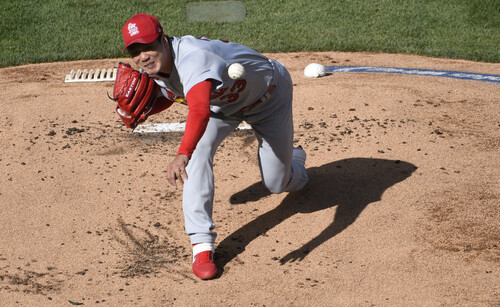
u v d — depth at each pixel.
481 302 14.84
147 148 23.97
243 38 36.34
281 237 18.16
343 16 39.22
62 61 34.34
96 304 15.29
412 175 21.11
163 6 40.56
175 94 15.58
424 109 26.64
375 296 15.28
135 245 17.98
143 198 20.45
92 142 24.47
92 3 40.88
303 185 19.95
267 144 17.33
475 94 28.39
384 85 29.58
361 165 21.95
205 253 16.33
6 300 15.41
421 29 37.38
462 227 18.08
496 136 23.95
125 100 15.80
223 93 15.17
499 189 20.05
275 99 16.59
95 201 20.27
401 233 17.95
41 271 16.70
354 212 19.17
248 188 21.02
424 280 15.83
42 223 19.05
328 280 16.02
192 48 14.20
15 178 21.69
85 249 17.73
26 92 29.83
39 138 24.78
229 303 15.26
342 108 26.98
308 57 34.12
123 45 35.56
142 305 15.23
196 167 16.19
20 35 37.06
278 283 15.99
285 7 40.56
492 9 39.19
